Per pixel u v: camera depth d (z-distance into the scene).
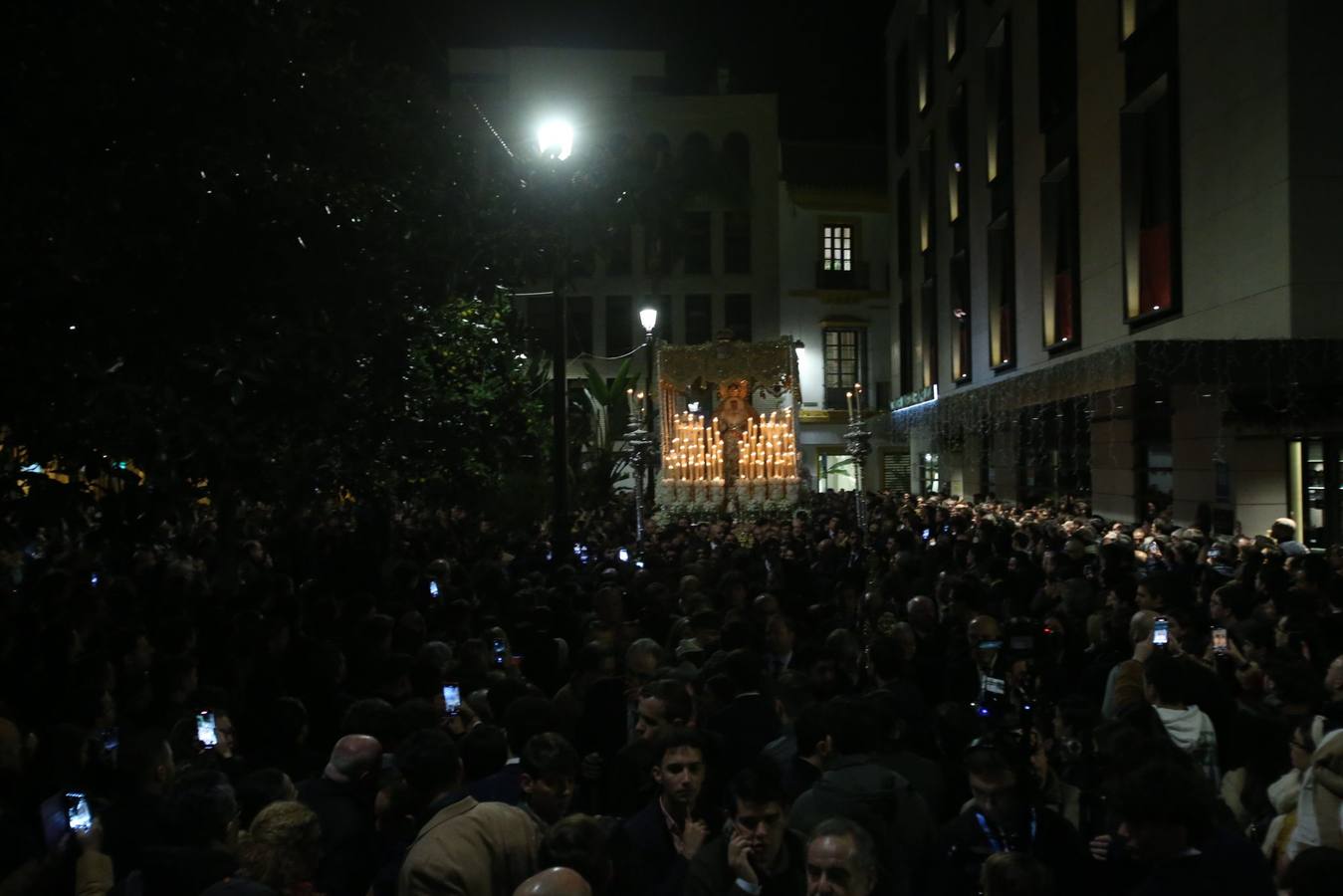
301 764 5.67
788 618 8.47
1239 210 17.47
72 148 6.80
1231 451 17.91
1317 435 16.83
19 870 4.25
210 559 13.41
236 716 6.29
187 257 6.80
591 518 21.45
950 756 5.50
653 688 5.50
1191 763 4.43
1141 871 4.19
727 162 49.34
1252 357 15.08
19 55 6.76
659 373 28.92
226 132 7.22
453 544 16.73
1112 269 22.89
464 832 3.98
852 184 50.44
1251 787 5.27
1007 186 30.36
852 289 51.09
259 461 6.73
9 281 5.97
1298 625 7.29
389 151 8.08
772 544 15.66
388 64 8.53
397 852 4.45
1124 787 3.73
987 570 12.23
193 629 7.88
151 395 6.15
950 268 36.50
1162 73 20.20
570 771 4.56
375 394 7.81
